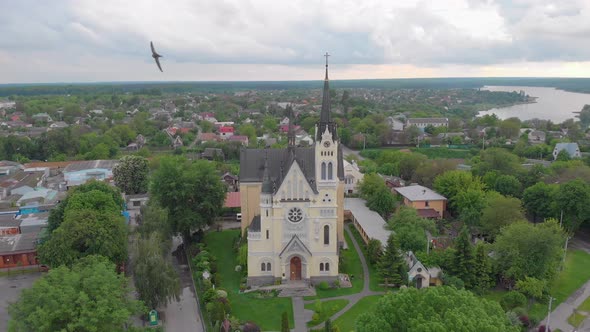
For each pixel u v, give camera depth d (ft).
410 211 389.39
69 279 211.20
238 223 451.94
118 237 311.88
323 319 274.98
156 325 265.13
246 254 336.70
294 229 319.47
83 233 295.48
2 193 502.79
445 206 461.37
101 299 204.44
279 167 369.50
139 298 276.62
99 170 589.73
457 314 172.45
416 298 192.03
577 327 269.44
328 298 302.66
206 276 317.63
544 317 280.10
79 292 207.31
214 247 389.80
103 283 213.66
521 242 310.45
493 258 325.42
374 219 421.18
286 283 319.27
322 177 315.78
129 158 549.54
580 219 395.96
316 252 321.73
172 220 378.53
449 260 319.47
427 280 308.60
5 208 451.53
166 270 272.10
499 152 547.08
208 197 390.01
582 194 391.65
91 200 352.90
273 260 321.73
